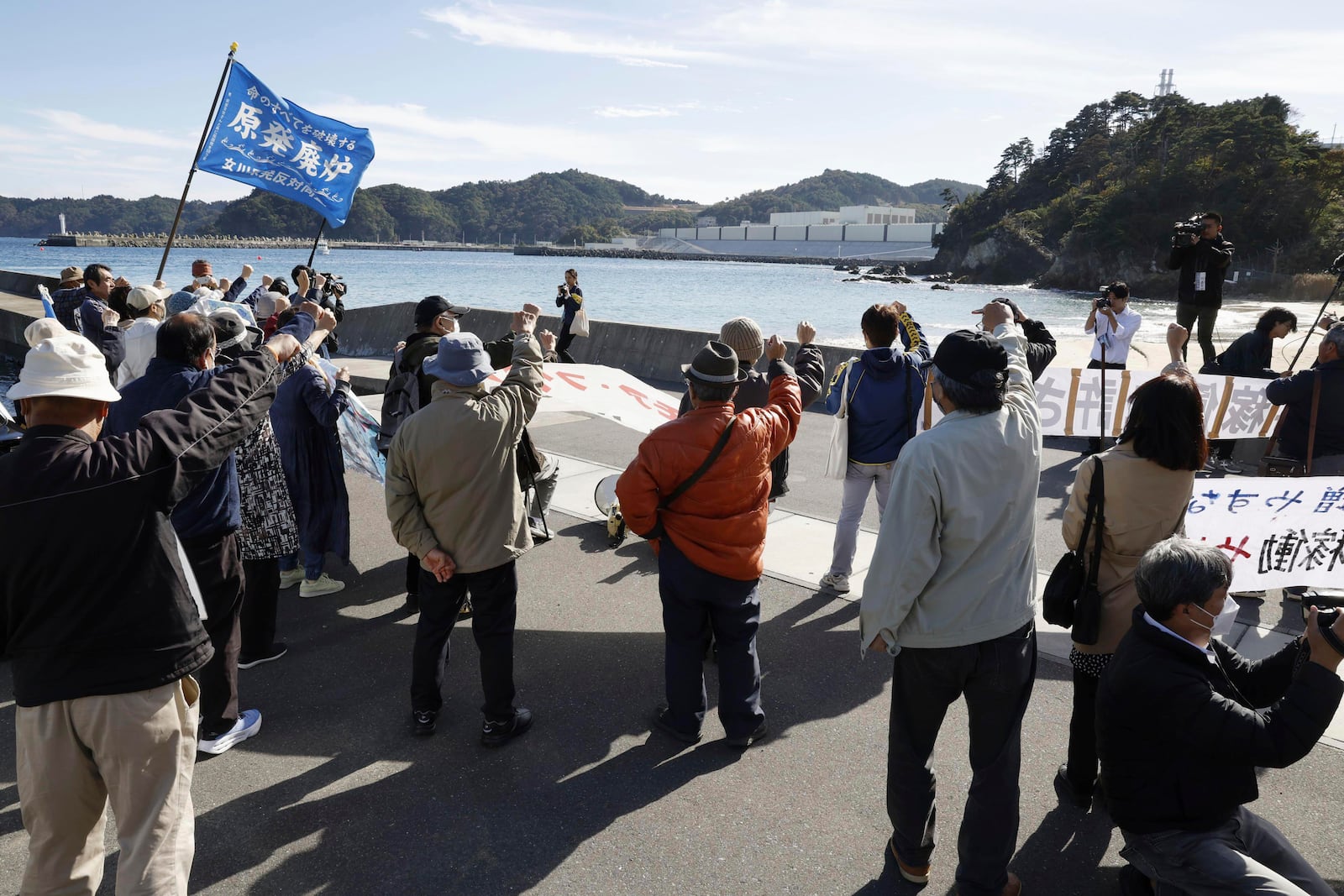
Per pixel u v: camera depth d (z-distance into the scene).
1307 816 3.13
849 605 5.02
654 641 4.59
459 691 4.07
